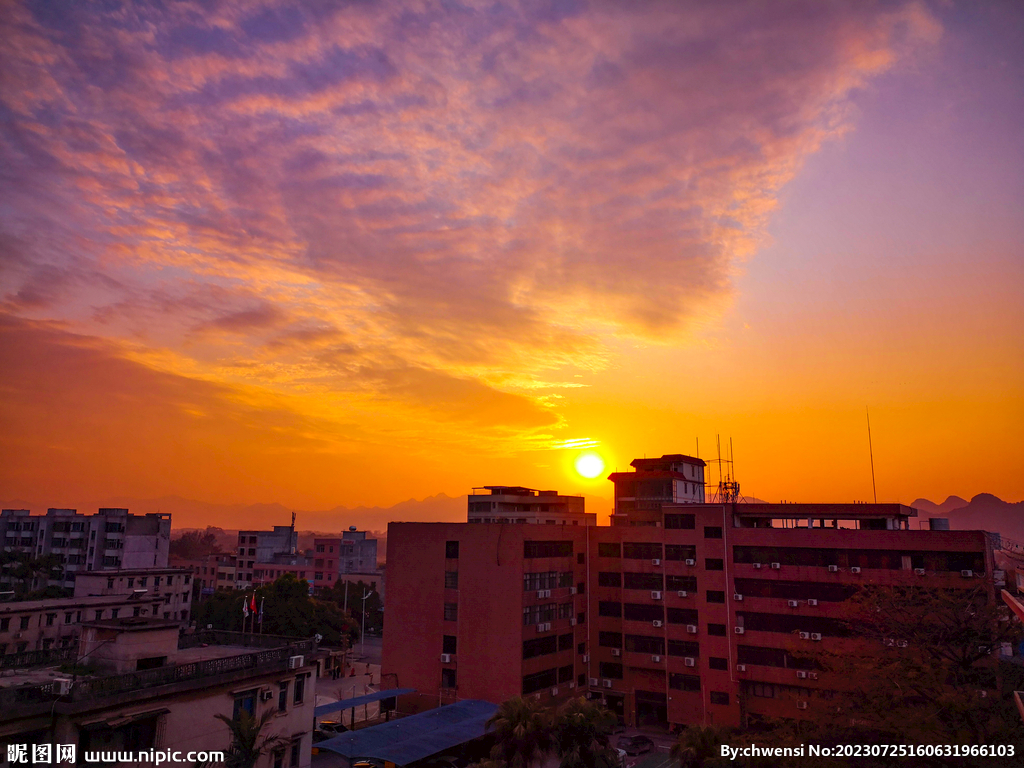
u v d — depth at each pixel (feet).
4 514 383.24
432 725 165.48
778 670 182.91
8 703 83.20
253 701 113.70
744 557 194.90
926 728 96.02
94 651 107.04
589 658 219.82
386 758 140.46
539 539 207.10
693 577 204.95
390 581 215.51
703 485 290.76
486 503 345.10
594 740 140.56
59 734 85.71
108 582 282.97
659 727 206.59
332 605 320.50
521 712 136.46
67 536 356.38
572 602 216.74
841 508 196.44
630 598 217.15
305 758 123.75
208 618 323.16
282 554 474.49
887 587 159.43
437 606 207.31
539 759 138.82
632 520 253.44
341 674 272.72
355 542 451.53
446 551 209.77
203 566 490.08
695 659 198.90
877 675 112.57
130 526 353.72
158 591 302.66
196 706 102.99
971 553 170.19
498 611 197.77
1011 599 78.13
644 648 212.64
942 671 107.04
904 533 177.47
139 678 96.12
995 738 93.50
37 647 223.30
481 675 195.62
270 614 300.81
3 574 352.49
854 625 171.42
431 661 204.13
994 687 119.55
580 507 371.15
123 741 92.48
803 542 188.24
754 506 204.13
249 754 98.27
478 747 172.86
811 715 121.08
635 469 282.56
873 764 103.30
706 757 128.47
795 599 185.06
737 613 191.83
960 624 124.67
